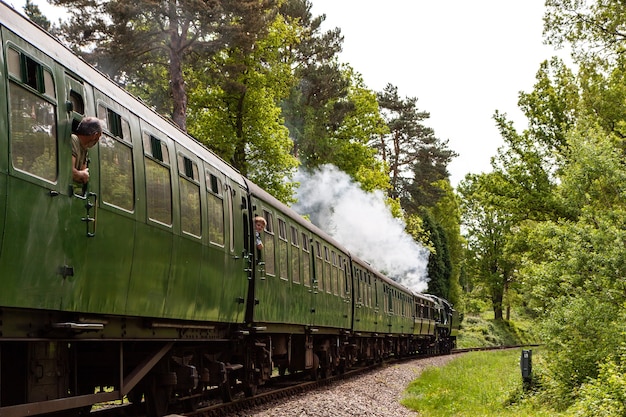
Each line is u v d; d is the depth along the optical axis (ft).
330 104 159.22
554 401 52.49
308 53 153.69
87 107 24.54
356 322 82.28
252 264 45.27
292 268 55.26
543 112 105.81
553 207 101.81
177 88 89.45
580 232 55.16
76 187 23.24
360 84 168.96
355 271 83.05
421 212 239.91
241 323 43.98
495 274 289.12
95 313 24.82
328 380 69.72
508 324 288.30
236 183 43.55
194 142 37.45
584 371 52.01
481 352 169.68
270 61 115.34
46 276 21.38
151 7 84.33
